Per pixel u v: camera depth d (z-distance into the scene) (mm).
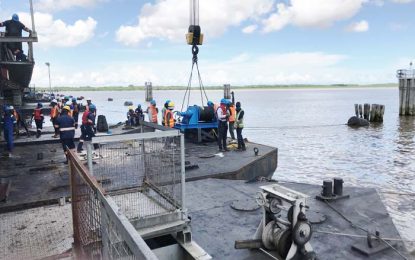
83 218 3773
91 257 3396
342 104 96562
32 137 15992
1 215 6469
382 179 16422
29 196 7383
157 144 5500
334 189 7301
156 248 4859
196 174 9469
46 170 9852
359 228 5770
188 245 4887
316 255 4906
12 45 15203
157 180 5504
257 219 6316
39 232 5656
